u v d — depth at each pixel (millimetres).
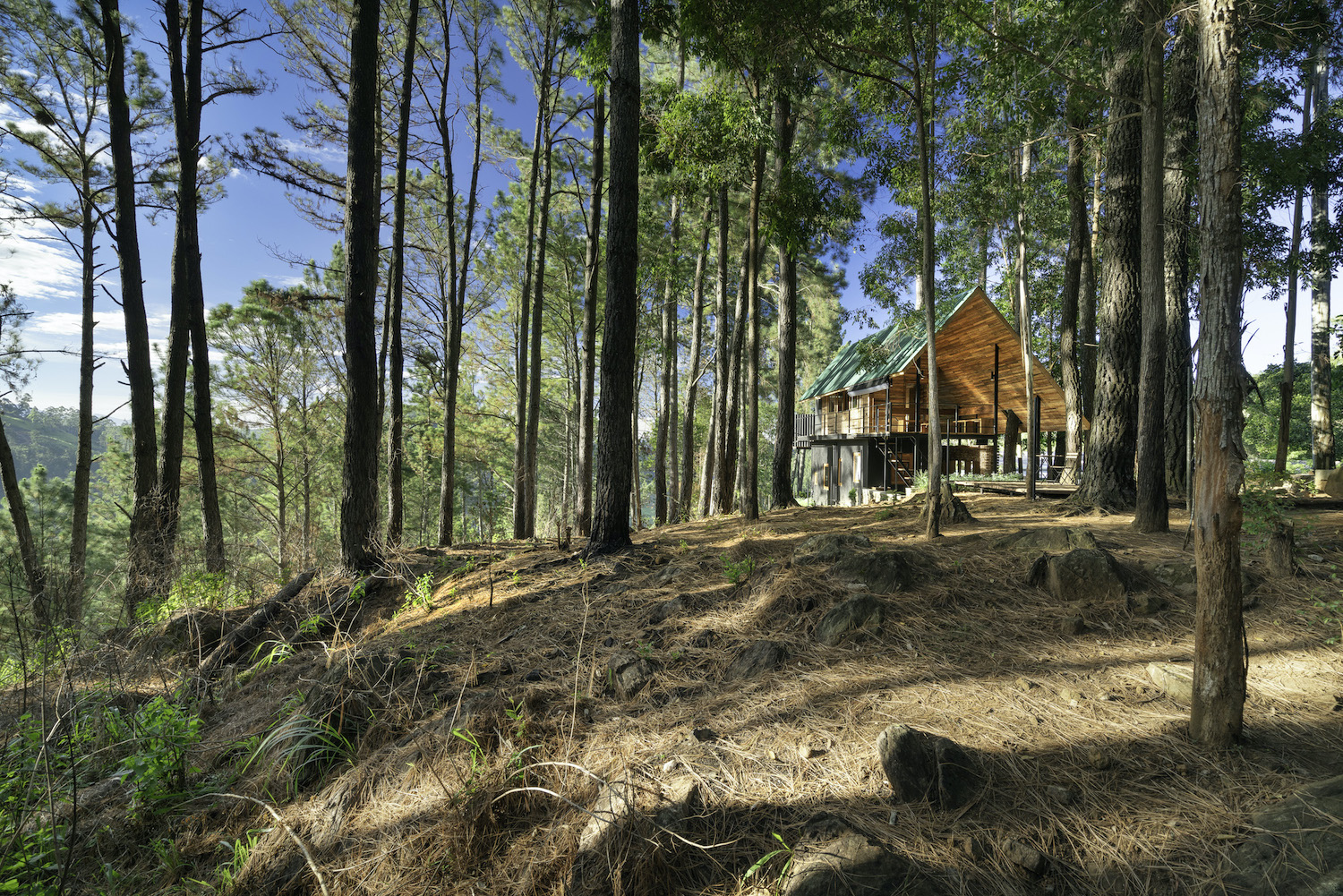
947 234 12844
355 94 8031
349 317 8258
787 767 2881
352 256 8188
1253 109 10914
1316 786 2436
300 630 6785
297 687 5156
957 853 2301
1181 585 4617
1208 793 2537
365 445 8430
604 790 2748
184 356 11039
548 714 3605
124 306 10422
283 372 21547
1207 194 2869
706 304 24453
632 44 7863
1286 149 10141
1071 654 3826
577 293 25203
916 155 11062
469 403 33312
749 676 3852
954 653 3871
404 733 3744
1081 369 18656
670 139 11242
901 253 12062
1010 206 12133
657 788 2762
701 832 2521
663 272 18438
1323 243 15406
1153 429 6723
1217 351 2830
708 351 28750
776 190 10719
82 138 13938
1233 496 2781
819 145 14312
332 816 3111
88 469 13289
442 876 2615
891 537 7145
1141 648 3869
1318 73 15867
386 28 13688
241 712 5129
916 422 21094
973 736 2984
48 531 11891
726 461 14820
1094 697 3324
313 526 22719
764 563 5656
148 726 3893
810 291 24938
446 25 13508
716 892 2270
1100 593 4453
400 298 12039
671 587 5848
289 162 12555
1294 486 10273
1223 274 2809
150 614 7320
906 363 20859
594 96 14250
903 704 3332
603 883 2336
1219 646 2811
